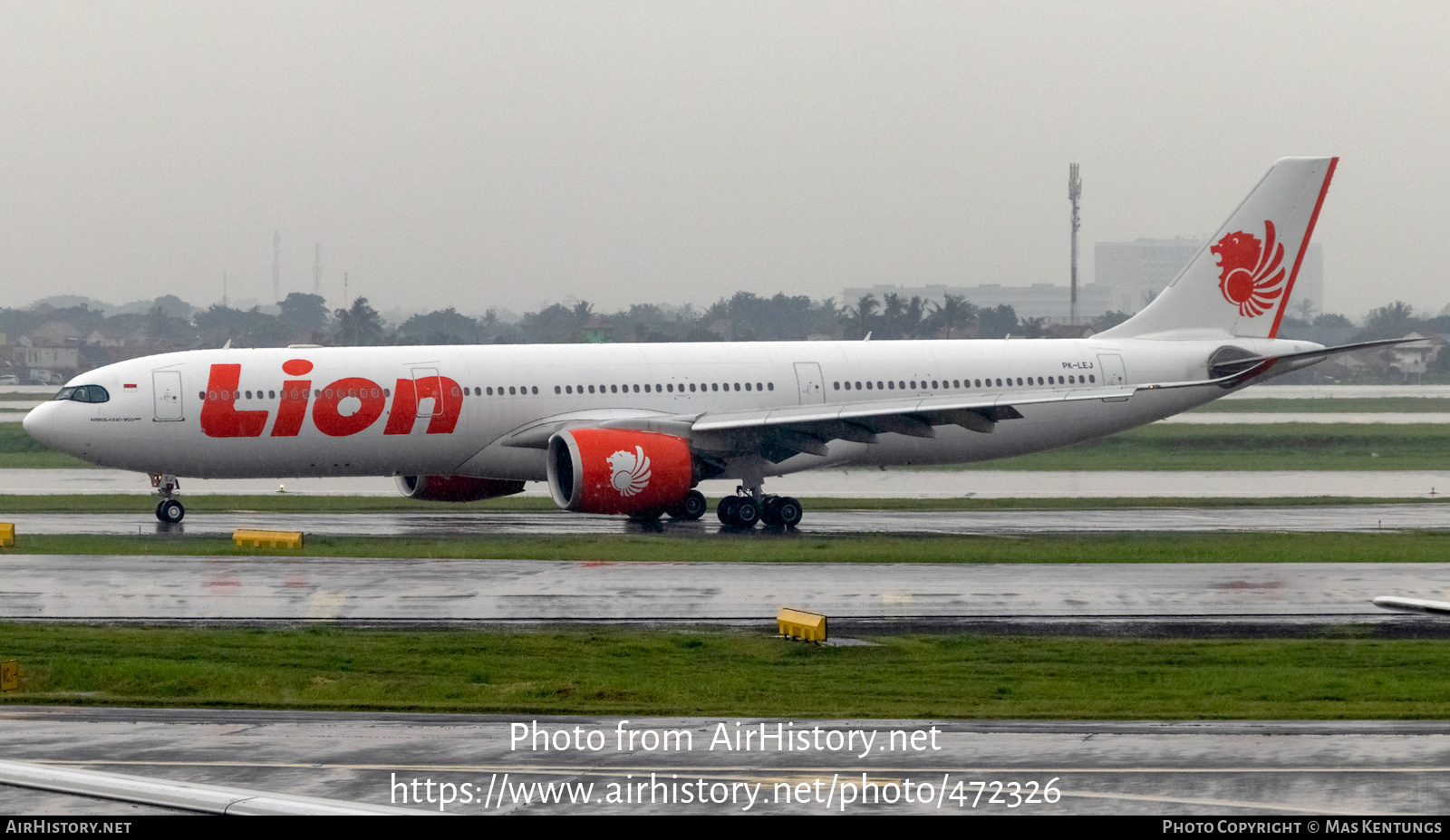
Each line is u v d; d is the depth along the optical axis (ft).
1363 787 214.48
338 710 278.67
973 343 638.53
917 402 574.15
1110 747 240.73
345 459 570.05
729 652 337.72
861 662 326.85
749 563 459.73
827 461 616.80
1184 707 279.28
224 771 225.15
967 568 447.42
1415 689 297.94
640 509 553.23
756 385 606.14
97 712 273.75
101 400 548.31
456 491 632.38
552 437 563.48
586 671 318.65
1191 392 646.74
